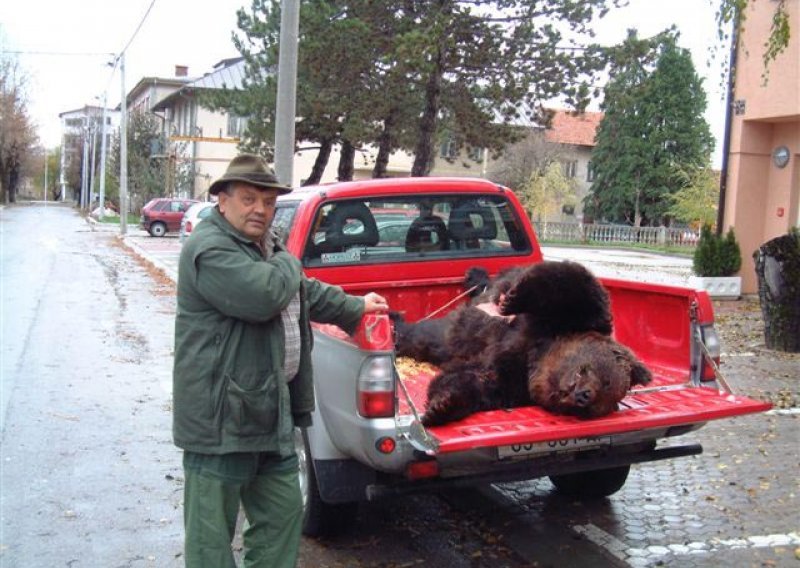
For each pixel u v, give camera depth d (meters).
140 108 63.91
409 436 3.64
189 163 48.72
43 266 21.62
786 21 12.21
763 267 10.17
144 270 21.55
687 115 46.91
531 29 16.53
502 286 4.87
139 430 7.12
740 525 5.01
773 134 15.02
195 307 3.24
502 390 4.16
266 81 22.36
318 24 16.89
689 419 3.97
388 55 15.41
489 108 17.80
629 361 3.96
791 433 6.90
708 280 14.80
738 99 14.85
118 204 60.94
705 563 4.48
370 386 3.88
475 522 5.14
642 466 6.13
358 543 4.81
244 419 3.20
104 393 8.43
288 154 10.16
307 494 4.70
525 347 4.19
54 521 5.14
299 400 3.54
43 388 8.56
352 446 4.08
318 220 5.62
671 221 48.34
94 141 72.69
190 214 24.91
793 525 5.00
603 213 49.56
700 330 4.54
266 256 3.42
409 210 5.88
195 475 3.26
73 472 6.03
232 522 3.40
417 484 3.99
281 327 3.34
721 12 11.66
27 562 4.57
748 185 15.05
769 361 9.66
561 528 5.02
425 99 17.86
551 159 44.53
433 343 4.89
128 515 5.25
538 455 4.03
